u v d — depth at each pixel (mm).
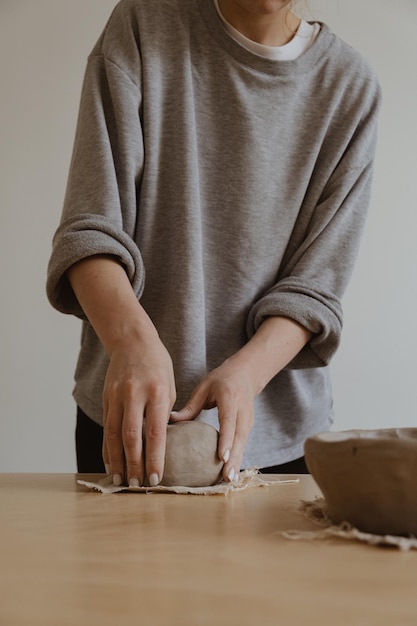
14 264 2438
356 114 1208
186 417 870
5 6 2416
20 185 2436
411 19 2543
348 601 375
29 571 439
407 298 2547
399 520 516
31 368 2439
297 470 1229
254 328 1107
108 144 1060
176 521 606
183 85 1128
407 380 2549
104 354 1144
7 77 2432
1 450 2441
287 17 1193
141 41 1126
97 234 943
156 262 1135
